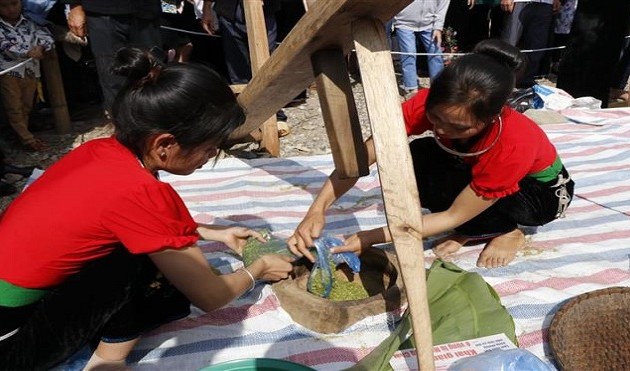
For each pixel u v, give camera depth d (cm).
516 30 541
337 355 167
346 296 188
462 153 179
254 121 267
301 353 169
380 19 138
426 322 135
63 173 132
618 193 271
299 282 190
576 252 217
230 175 308
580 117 390
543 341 171
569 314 159
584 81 465
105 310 140
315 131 473
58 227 127
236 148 413
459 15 689
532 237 230
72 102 547
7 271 129
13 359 138
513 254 214
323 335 175
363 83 136
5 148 437
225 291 155
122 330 150
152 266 146
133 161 131
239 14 423
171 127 122
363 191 280
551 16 545
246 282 166
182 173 140
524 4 527
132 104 122
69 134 470
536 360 138
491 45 160
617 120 380
